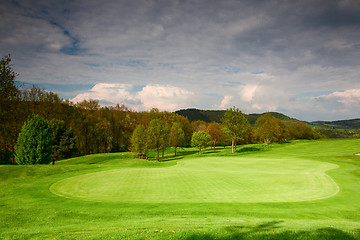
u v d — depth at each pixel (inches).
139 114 3582.7
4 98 1471.5
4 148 1898.4
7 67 1438.2
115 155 2133.4
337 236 249.4
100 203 481.4
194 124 4539.9
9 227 343.0
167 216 390.3
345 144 2046.0
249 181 697.0
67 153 1753.2
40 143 1221.1
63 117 2336.4
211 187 625.6
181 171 941.2
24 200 513.7
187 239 237.0
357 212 419.8
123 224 328.5
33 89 2176.4
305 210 427.8
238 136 2322.8
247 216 386.3
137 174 872.3
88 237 253.8
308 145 2242.9
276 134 2994.6
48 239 258.4
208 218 363.9
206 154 2313.0
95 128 2682.1
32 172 885.2
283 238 240.8
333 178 727.7
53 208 448.1
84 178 794.8
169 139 2370.8
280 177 751.1
